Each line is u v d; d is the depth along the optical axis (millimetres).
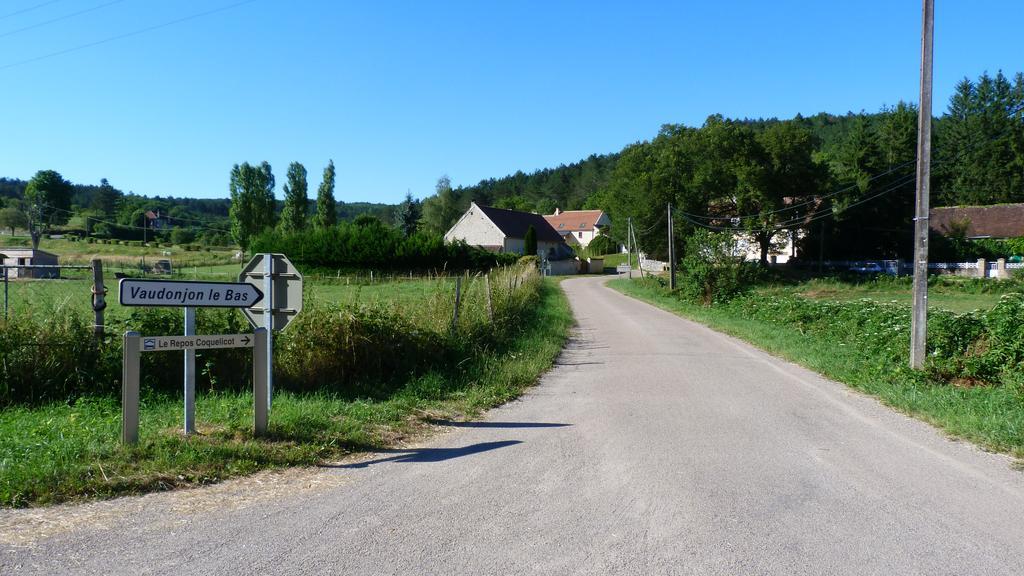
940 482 5672
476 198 184125
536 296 27766
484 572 3830
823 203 54531
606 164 169250
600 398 9656
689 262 30125
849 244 58469
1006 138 69500
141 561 3916
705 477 5777
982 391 9078
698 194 54406
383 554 4074
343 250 50812
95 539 4234
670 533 4457
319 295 14672
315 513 4809
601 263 88562
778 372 12023
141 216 107125
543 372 12180
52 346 8508
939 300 32562
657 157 57656
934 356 10438
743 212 54406
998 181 69625
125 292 5898
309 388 9438
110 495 5031
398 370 10398
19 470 5141
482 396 9523
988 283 39625
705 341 17078
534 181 185750
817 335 16297
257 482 5523
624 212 61156
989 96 75062
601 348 15844
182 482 5375
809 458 6434
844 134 113875
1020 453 6523
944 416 7961
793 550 4184
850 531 4516
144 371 8836
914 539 4379
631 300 36000
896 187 55531
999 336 10055
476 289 16297
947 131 76438
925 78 10656
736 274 28703
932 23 10648
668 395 9820
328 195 79625
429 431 7637
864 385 10227
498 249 76500
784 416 8391
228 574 3766
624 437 7270
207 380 9086
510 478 5742
